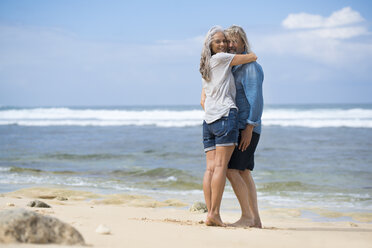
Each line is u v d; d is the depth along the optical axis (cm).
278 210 856
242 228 520
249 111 543
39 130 3450
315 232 527
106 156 1795
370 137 2623
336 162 1600
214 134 538
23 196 919
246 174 585
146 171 1400
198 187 1166
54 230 329
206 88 543
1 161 1636
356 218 785
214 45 545
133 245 358
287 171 1404
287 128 3519
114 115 4944
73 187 1129
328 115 4625
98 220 516
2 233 310
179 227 489
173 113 4862
